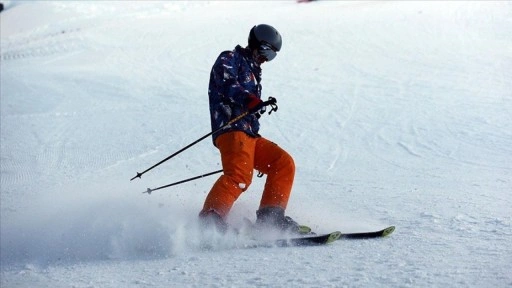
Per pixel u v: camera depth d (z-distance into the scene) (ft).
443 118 43.86
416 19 84.33
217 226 18.52
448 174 29.60
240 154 19.56
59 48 93.61
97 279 15.85
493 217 18.74
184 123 49.26
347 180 29.53
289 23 91.35
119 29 102.27
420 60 64.64
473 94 50.14
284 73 64.44
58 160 41.91
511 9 84.64
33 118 55.98
